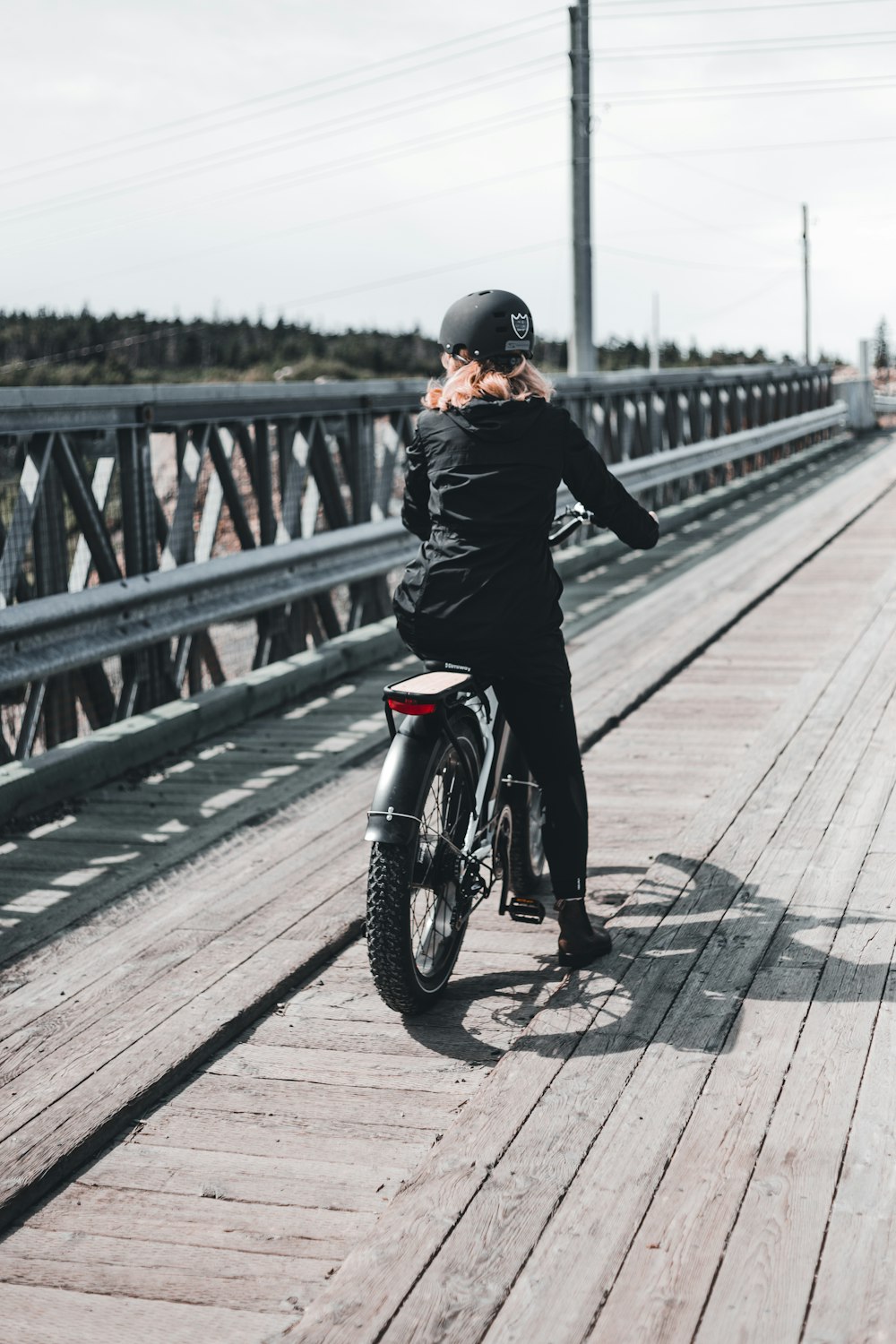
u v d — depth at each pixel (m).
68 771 5.62
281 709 7.23
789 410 22.20
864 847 4.36
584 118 17.34
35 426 5.68
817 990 3.35
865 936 3.66
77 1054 3.34
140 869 4.75
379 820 3.34
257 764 6.11
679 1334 2.16
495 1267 2.35
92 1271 2.56
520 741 3.70
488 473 3.51
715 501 15.45
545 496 3.54
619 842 4.81
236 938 4.05
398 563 8.94
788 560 11.02
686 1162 2.63
